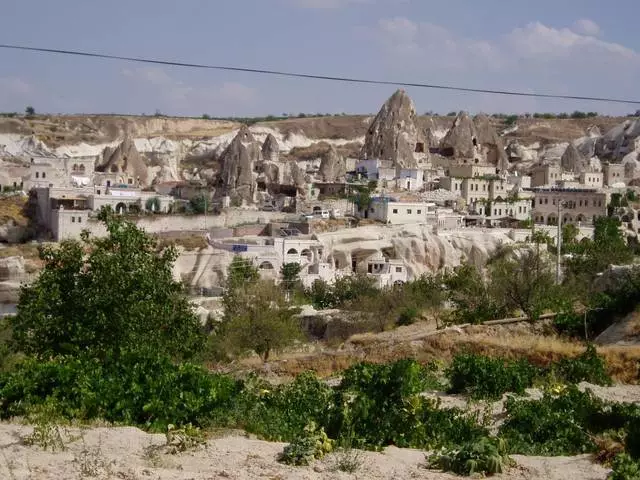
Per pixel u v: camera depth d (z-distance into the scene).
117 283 32.19
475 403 28.34
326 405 24.19
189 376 24.00
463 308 52.53
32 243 105.75
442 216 124.19
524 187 160.25
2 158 170.12
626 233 127.38
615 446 20.92
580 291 53.34
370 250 105.75
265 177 155.25
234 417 22.19
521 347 36.91
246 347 46.31
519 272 54.19
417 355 38.00
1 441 18.16
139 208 118.94
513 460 19.33
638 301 44.16
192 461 17.66
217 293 88.00
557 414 24.00
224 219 118.94
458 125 184.75
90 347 30.97
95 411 21.95
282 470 17.22
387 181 148.50
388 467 18.28
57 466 16.30
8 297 87.50
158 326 32.97
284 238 103.94
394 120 172.50
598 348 35.88
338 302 79.06
